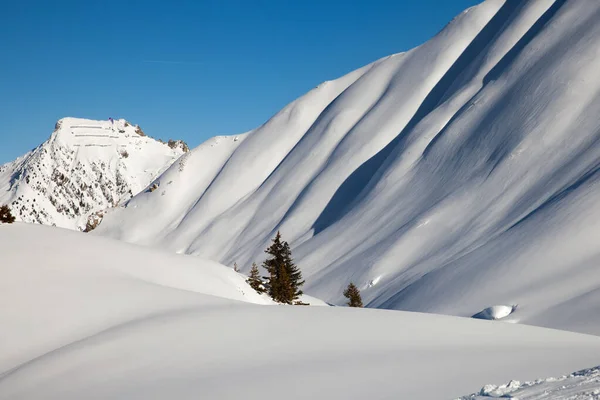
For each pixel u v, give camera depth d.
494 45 158.88
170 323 26.62
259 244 169.00
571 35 126.38
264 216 187.00
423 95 182.38
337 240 128.25
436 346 20.95
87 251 39.94
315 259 123.94
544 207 77.75
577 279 55.53
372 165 166.00
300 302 71.19
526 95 118.69
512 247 69.62
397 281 87.12
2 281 33.25
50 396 20.62
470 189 105.88
